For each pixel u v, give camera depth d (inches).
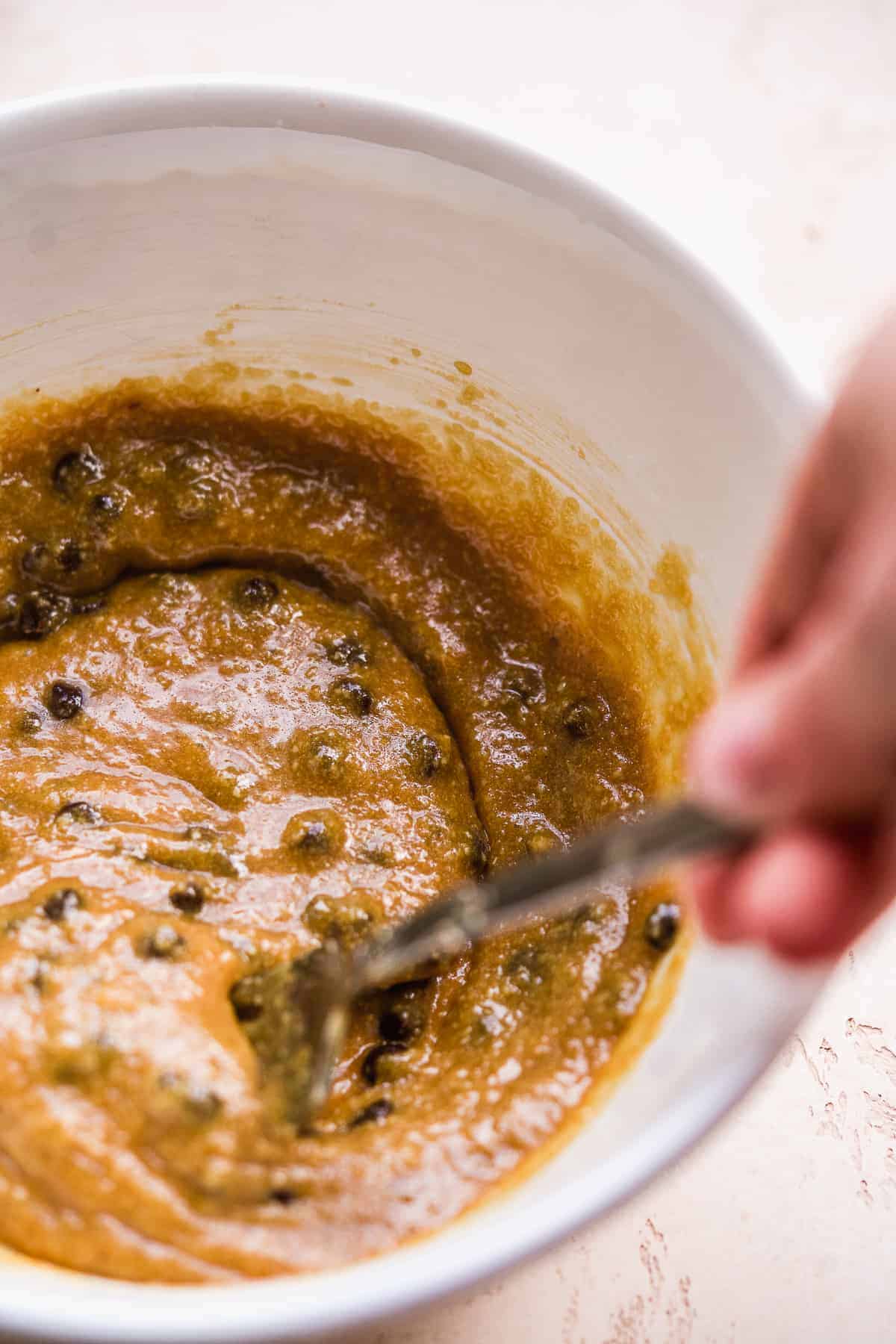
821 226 22.8
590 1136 16.2
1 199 17.7
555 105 23.2
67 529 19.2
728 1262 18.2
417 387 19.1
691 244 17.1
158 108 17.5
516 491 19.1
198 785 18.5
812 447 15.2
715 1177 18.4
